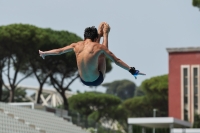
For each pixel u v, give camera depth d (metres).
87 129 142.62
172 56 181.38
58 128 118.56
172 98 180.50
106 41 24.33
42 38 161.88
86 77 24.03
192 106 177.50
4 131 88.38
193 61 178.25
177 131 121.81
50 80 179.38
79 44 24.14
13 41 157.88
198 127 145.62
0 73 163.75
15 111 107.88
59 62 166.62
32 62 168.75
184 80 179.38
